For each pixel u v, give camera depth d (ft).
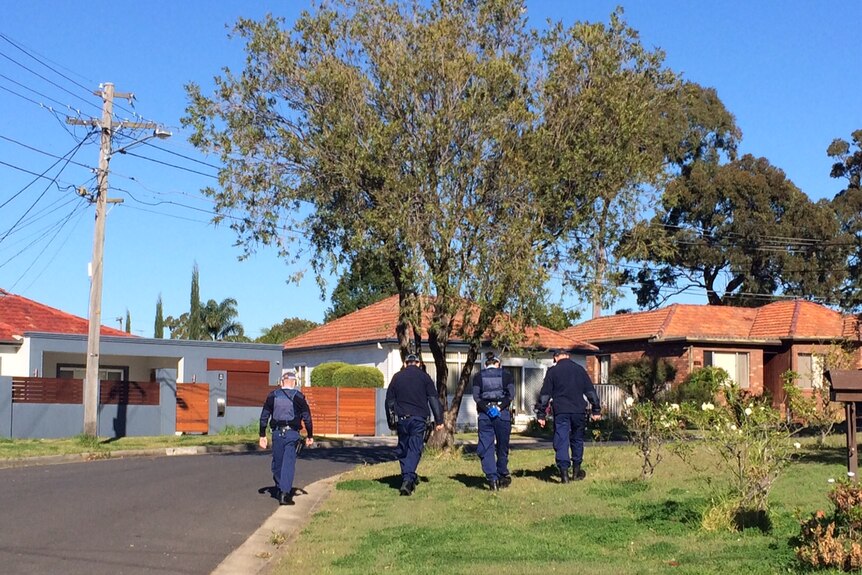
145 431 99.09
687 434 58.90
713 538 31.17
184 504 42.27
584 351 127.54
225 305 200.75
